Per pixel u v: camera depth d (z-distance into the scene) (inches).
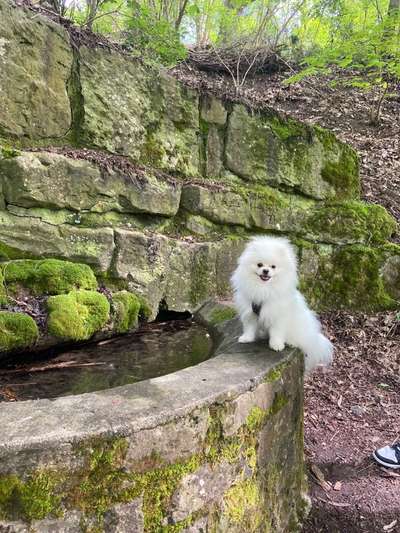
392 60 107.5
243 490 32.2
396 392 65.0
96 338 48.4
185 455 27.4
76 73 59.3
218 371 34.3
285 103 126.8
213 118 73.8
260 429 34.0
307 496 44.1
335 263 84.3
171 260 60.7
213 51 135.5
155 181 62.2
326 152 86.6
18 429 23.9
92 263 53.1
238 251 70.4
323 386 65.2
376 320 80.1
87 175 54.7
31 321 41.5
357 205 88.4
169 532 26.8
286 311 41.2
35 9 60.4
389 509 44.0
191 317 61.0
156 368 41.6
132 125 64.0
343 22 143.2
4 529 22.5
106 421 25.1
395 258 86.2
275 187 80.6
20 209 49.8
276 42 140.9
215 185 70.6
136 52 74.2
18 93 53.0
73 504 23.9
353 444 54.0
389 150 111.0
